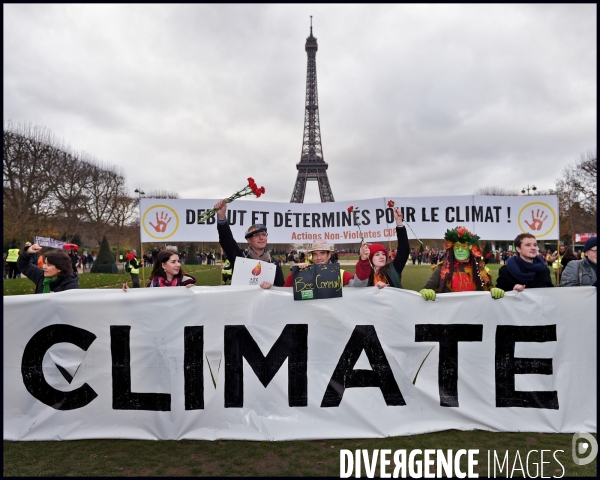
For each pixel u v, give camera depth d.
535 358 5.36
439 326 5.42
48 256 5.68
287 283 5.85
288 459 4.55
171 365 5.27
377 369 5.33
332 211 12.20
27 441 5.08
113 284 23.62
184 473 4.26
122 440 5.09
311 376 5.31
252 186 6.11
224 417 5.20
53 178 42.03
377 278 6.07
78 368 5.26
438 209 12.20
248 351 5.34
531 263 5.67
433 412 5.32
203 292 5.38
